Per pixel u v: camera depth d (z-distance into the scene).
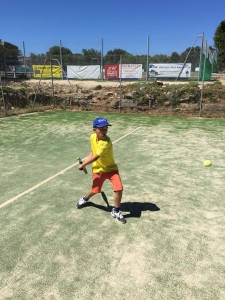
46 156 8.41
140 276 3.50
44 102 19.52
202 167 7.33
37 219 4.84
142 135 11.12
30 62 31.02
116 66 26.91
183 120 14.70
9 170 7.25
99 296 3.22
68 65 29.52
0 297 3.22
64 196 5.72
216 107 15.92
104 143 4.42
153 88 17.81
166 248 4.02
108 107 18.11
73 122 14.05
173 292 3.26
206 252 3.93
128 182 6.39
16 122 14.13
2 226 4.63
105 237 4.29
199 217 4.85
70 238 4.28
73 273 3.57
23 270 3.63
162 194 5.76
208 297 3.19
